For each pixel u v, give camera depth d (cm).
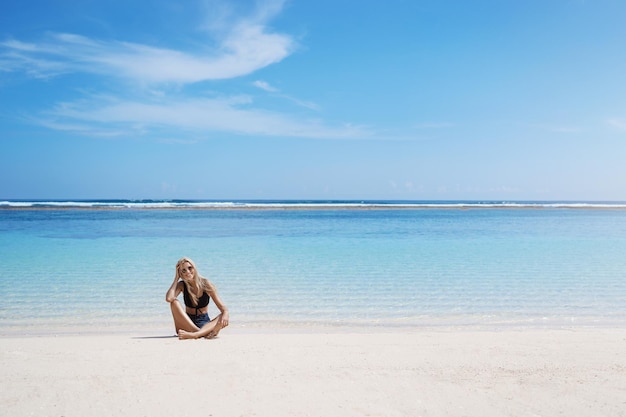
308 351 609
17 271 1454
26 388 456
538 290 1189
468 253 1956
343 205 8338
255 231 3052
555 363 552
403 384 474
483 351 611
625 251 2027
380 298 1095
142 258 1755
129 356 577
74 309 974
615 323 877
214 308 1007
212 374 503
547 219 4838
